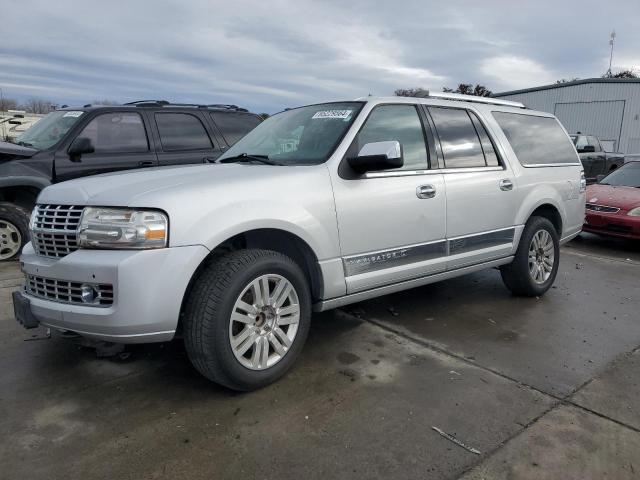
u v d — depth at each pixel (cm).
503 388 326
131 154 653
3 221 632
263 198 315
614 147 2894
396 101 410
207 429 277
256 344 311
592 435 275
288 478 239
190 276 284
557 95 3117
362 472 243
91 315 278
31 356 368
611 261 722
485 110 484
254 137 446
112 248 279
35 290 312
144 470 243
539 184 509
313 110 425
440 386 327
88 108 661
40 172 607
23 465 246
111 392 316
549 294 536
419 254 403
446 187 417
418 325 436
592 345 398
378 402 306
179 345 387
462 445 265
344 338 405
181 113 700
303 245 338
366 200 363
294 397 312
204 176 322
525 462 252
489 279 590
